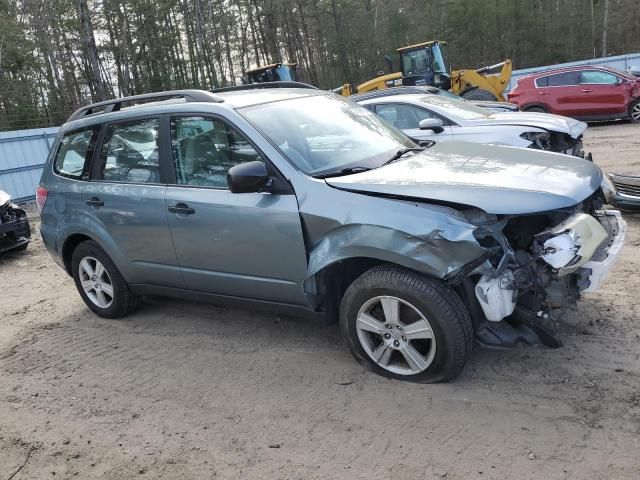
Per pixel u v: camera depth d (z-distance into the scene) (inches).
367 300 143.1
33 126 865.5
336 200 142.5
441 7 1397.6
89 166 201.2
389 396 139.3
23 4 1263.5
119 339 195.5
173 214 172.6
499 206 126.9
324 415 135.6
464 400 133.8
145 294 199.3
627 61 896.3
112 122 195.2
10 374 179.8
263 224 153.2
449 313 132.3
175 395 153.9
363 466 116.9
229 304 175.2
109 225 192.9
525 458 113.0
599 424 120.0
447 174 143.0
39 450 137.3
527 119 315.0
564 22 1392.7
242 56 1718.8
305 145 160.2
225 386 155.0
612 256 136.9
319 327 184.1
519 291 133.3
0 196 336.5
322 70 1624.0
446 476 111.0
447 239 125.6
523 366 144.9
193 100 175.5
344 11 1533.0
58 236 212.1
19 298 262.4
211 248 166.9
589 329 158.7
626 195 244.8
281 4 1576.0
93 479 124.3
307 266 148.9
